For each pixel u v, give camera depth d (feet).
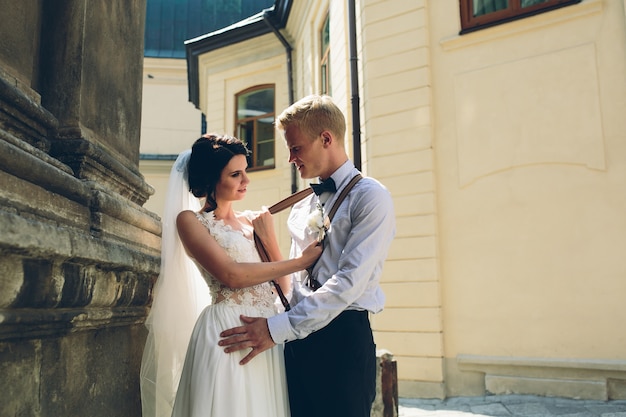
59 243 4.99
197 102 49.83
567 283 17.83
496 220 19.29
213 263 6.70
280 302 7.93
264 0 61.93
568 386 17.24
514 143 19.27
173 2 60.49
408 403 18.58
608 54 17.94
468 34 20.56
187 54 44.14
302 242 7.61
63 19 6.99
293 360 7.09
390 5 22.44
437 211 20.43
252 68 41.11
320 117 7.29
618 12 17.87
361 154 23.22
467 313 19.38
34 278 4.75
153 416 7.27
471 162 20.03
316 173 7.46
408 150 21.16
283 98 39.32
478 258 19.45
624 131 17.42
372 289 6.99
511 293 18.69
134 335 7.49
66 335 5.65
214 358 6.56
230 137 7.59
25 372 5.01
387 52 22.22
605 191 17.57
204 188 7.47
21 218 4.59
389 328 20.45
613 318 17.01
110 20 7.88
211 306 7.09
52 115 6.60
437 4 21.61
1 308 4.46
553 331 17.83
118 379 6.93
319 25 32.55
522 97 19.33
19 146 5.44
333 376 6.66
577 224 17.89
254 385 6.61
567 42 18.72
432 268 19.95
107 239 6.68
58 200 5.81
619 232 17.22
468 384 19.08
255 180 39.27
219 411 6.34
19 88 6.09
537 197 18.65
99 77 7.44
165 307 7.20
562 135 18.47
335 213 7.15
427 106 20.98
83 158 6.68
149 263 7.28
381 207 6.87
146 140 55.77
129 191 8.02
